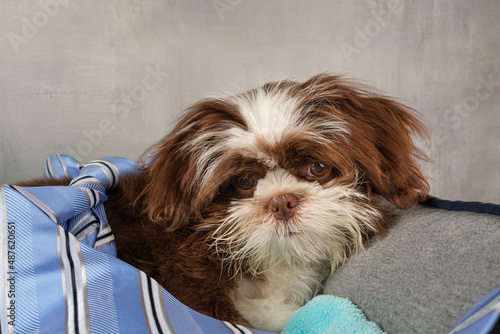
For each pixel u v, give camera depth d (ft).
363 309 3.75
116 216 4.47
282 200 3.95
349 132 4.10
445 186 10.67
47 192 3.88
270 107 4.25
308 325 3.75
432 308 3.07
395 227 4.20
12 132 7.75
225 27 8.53
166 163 4.37
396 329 3.33
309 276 4.55
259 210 4.01
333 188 4.11
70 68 7.90
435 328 2.98
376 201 4.34
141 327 3.36
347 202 4.11
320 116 4.17
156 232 4.23
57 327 3.27
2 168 7.75
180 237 4.20
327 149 3.96
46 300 3.42
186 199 4.24
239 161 4.04
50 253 3.58
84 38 7.93
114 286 3.57
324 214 3.97
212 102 4.55
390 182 4.30
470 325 2.39
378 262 3.88
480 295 2.79
